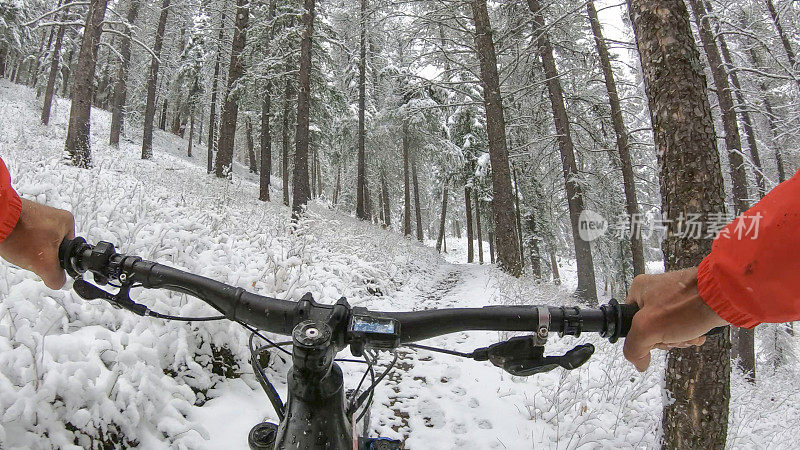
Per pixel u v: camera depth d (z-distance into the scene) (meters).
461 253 48.09
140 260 1.25
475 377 4.97
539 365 1.12
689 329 0.92
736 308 0.82
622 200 19.22
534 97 17.84
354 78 27.78
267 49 20.78
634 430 4.34
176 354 3.19
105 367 2.71
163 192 8.80
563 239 35.09
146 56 33.38
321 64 22.05
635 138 16.52
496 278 11.71
